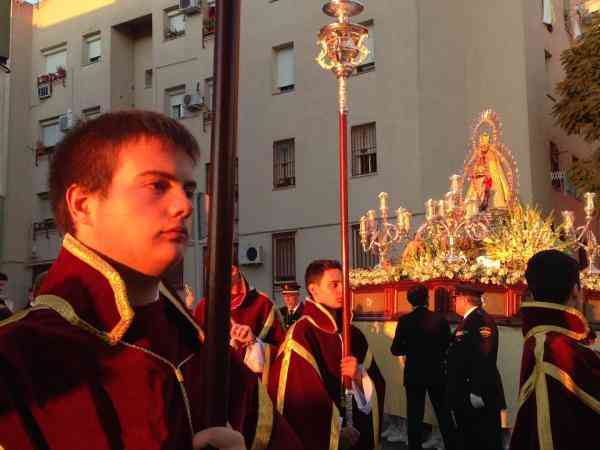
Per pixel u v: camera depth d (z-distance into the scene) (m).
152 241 1.51
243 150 22.06
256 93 22.00
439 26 19.91
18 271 27.12
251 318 5.79
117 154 1.50
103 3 26.78
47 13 28.39
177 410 1.53
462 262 9.00
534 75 20.41
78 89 27.14
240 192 21.95
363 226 10.76
